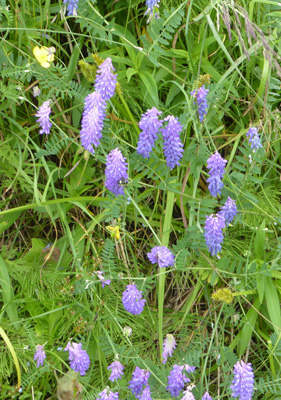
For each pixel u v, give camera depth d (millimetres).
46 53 524
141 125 480
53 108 571
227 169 559
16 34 558
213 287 561
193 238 524
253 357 571
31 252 559
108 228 513
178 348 545
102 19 522
